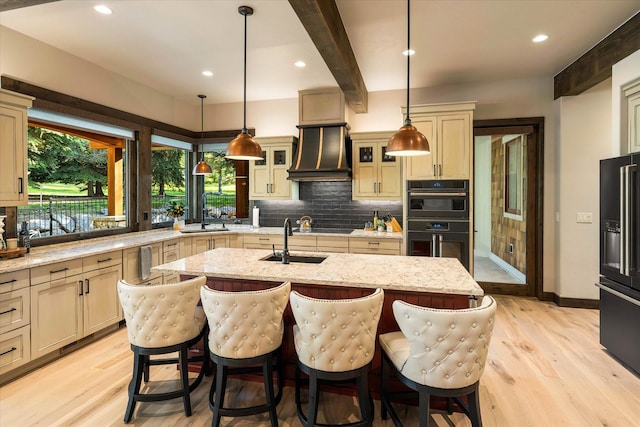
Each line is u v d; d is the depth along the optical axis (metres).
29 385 2.56
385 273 2.39
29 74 3.26
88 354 3.07
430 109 4.22
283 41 3.41
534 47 3.55
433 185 4.26
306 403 2.35
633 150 2.80
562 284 4.29
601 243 3.05
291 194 5.15
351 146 5.05
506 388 2.51
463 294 2.03
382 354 2.12
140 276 3.86
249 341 1.97
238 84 4.70
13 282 2.59
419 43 3.45
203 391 2.49
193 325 2.22
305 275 2.33
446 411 2.24
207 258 2.96
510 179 5.75
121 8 2.79
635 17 2.94
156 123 4.91
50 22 3.00
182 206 5.57
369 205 5.18
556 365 2.84
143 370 2.38
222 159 5.85
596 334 3.46
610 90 4.10
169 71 4.20
